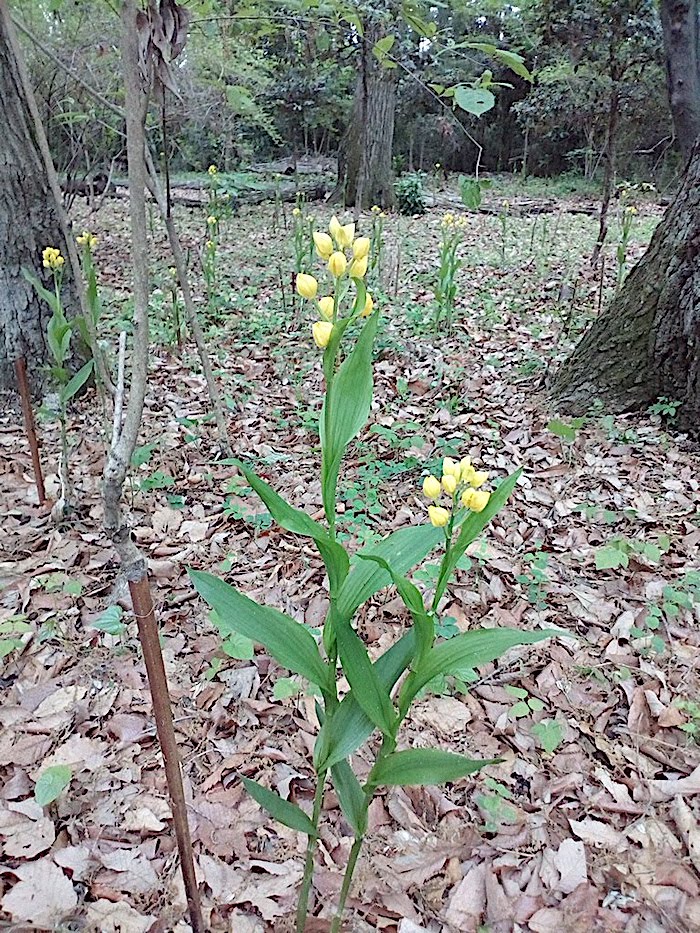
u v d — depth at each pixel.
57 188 1.99
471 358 4.48
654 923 1.44
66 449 2.66
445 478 1.00
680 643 2.18
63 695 1.95
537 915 1.45
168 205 2.91
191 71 5.74
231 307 5.50
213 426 3.56
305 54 7.38
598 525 2.77
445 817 1.65
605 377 3.71
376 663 1.15
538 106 8.13
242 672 2.04
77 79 1.82
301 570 2.51
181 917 1.43
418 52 3.03
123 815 1.63
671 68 4.93
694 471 3.13
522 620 2.26
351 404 1.02
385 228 8.93
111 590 2.38
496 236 8.78
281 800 1.18
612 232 8.93
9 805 1.63
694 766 1.79
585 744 1.85
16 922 1.39
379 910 1.46
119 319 4.88
